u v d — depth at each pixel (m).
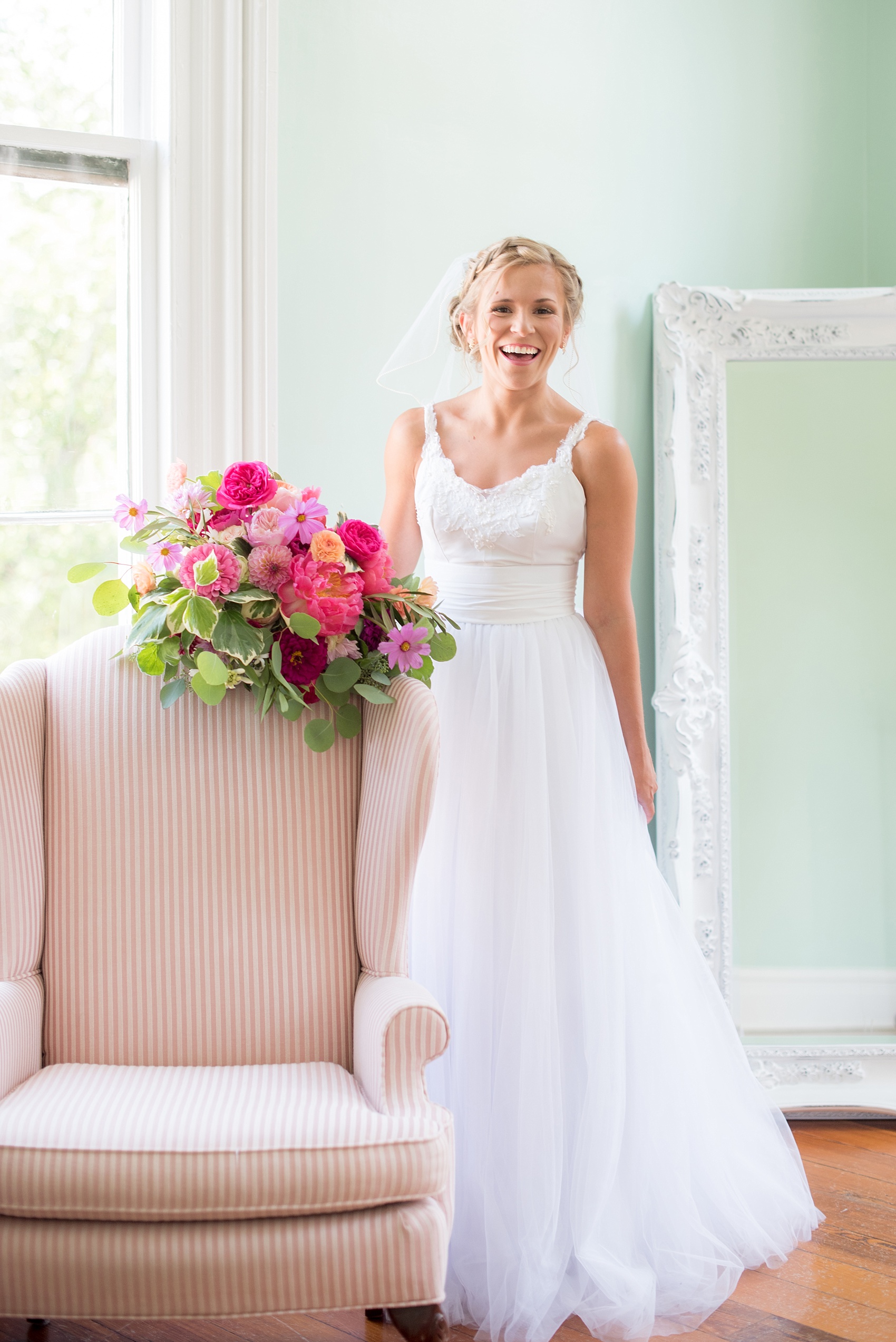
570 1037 1.88
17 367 2.18
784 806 2.66
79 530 2.25
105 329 2.24
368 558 1.76
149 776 1.72
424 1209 1.38
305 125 2.29
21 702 1.68
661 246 2.67
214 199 2.18
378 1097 1.48
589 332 2.60
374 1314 1.77
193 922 1.68
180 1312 1.33
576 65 2.55
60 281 2.20
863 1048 2.56
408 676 1.75
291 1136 1.37
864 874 2.69
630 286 2.64
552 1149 1.78
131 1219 1.34
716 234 2.72
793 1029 2.64
